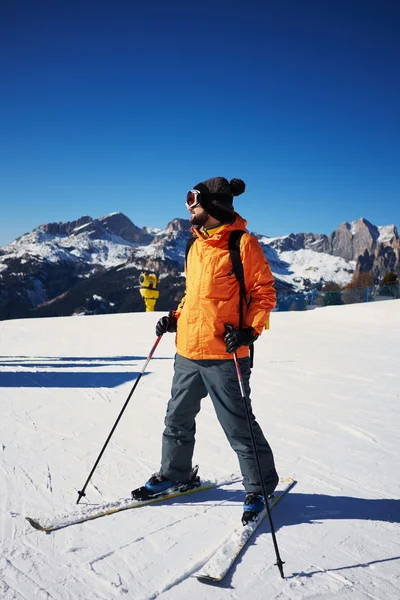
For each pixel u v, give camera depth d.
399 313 12.27
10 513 2.40
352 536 2.25
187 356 2.45
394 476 2.93
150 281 17.97
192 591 1.84
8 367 6.70
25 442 3.49
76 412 4.33
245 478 2.45
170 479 2.62
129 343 9.35
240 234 2.38
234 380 2.39
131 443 3.48
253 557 2.07
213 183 2.41
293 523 2.37
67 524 2.30
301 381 5.61
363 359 7.07
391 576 1.94
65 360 7.33
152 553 2.08
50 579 1.88
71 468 3.01
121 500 2.54
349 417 4.17
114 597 1.79
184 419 2.59
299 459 3.20
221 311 2.36
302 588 1.86
